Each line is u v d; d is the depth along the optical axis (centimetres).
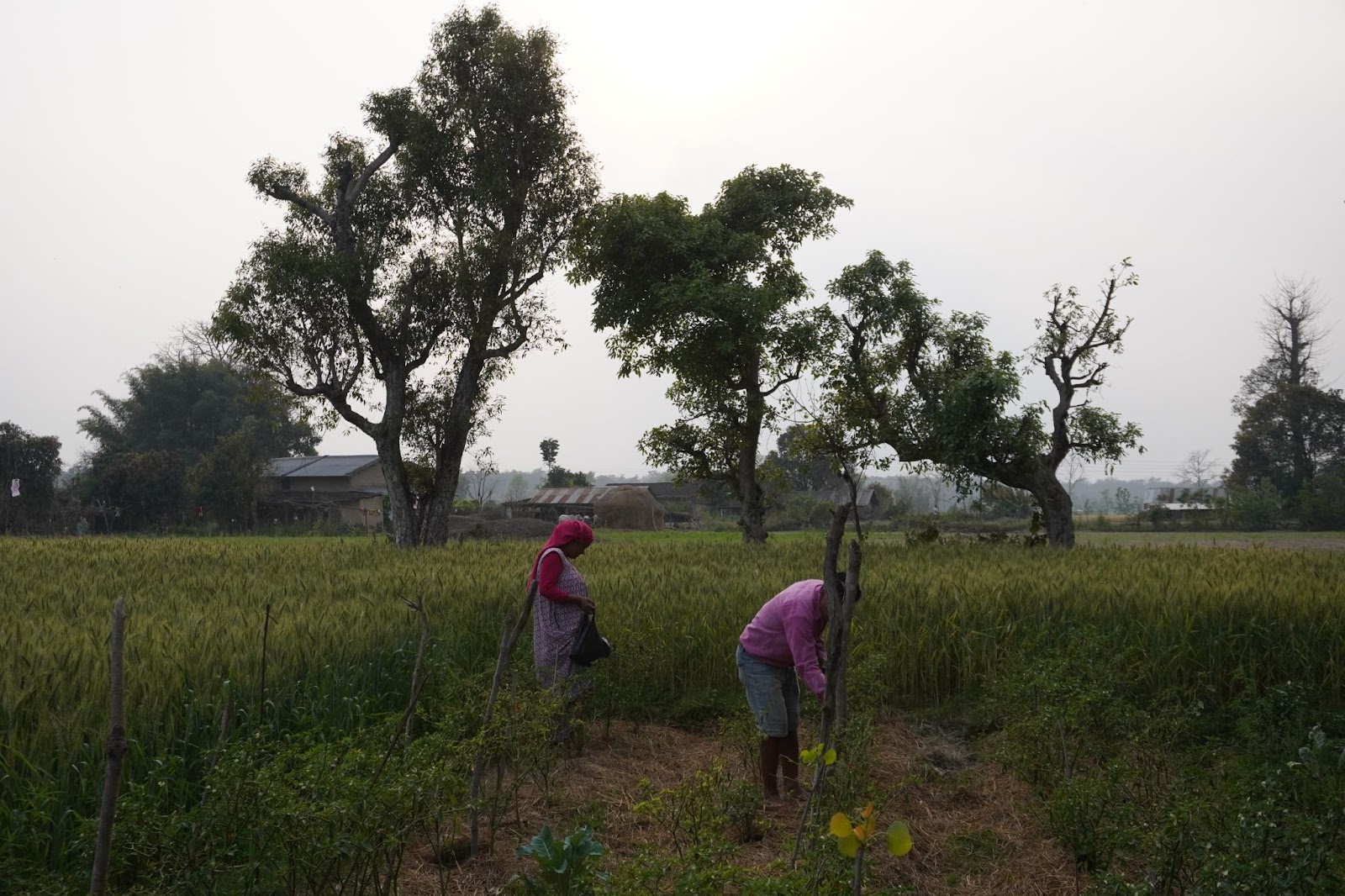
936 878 492
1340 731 716
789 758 596
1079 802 484
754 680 586
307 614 819
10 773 457
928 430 2295
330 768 399
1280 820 387
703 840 407
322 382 2534
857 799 459
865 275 2289
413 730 667
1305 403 6250
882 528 5862
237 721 581
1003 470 2208
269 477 5578
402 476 2620
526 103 2580
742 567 1330
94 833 400
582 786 618
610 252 2444
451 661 740
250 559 1611
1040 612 906
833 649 409
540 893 352
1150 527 5984
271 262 2367
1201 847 387
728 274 2484
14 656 591
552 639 675
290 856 380
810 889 342
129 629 723
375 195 2653
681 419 2561
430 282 2598
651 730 766
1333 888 391
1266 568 1228
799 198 2531
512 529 4653
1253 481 6431
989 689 788
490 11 2594
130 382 6962
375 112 2594
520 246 2564
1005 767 615
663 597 975
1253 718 677
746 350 2353
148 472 5191
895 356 2361
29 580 1167
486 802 498
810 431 2341
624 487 5762
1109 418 2212
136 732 521
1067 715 567
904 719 789
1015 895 470
